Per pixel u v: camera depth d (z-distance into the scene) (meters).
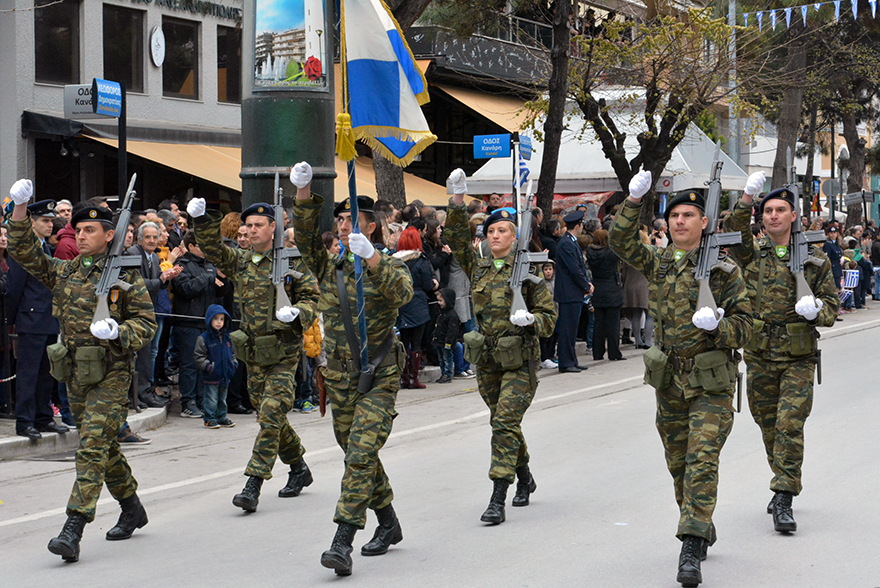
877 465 7.25
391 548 5.51
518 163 7.19
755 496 6.47
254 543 5.70
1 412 9.07
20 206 5.45
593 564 5.16
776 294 5.94
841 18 26.72
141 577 5.10
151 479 7.33
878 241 24.38
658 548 5.42
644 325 15.04
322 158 10.71
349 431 5.36
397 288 5.04
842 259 21.41
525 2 19.62
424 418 9.64
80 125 15.86
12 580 5.09
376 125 5.53
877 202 49.81
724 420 4.93
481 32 21.33
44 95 16.75
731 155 26.78
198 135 18.34
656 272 5.10
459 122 25.05
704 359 4.89
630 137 21.48
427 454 8.03
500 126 22.62
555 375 12.49
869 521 5.88
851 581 4.87
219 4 19.95
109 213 5.61
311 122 10.59
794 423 5.79
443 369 11.92
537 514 6.16
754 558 5.24
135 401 6.69
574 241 12.63
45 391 8.31
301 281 6.57
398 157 5.77
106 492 7.05
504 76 24.39
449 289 11.85
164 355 10.27
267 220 6.50
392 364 5.27
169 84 19.16
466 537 5.70
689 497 4.82
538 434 8.73
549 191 15.80
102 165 17.41
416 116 5.77
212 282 9.76
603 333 13.76
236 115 20.50
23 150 16.30
